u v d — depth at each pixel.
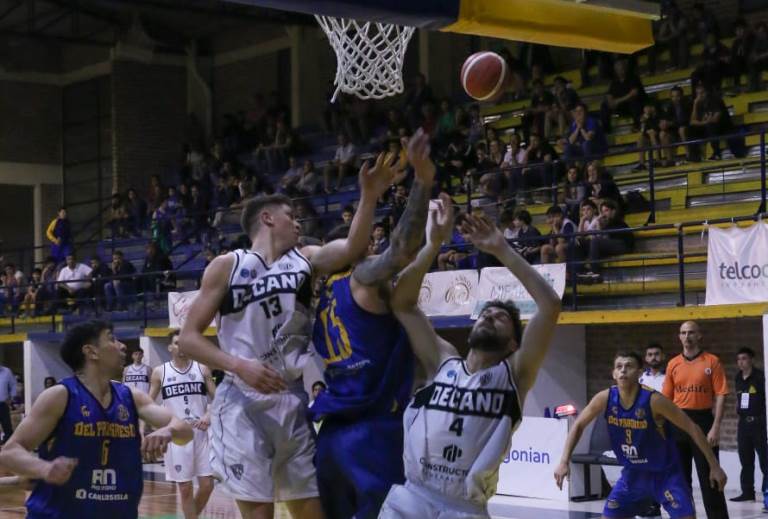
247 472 5.39
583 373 17.20
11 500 15.87
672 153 18.92
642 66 22.11
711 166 18.02
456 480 5.02
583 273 16.84
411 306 5.31
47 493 5.63
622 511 8.86
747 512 12.83
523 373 5.05
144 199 30.20
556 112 21.12
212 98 31.70
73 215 32.16
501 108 23.44
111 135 30.89
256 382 5.12
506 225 17.77
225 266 5.36
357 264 5.29
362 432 5.25
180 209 26.73
